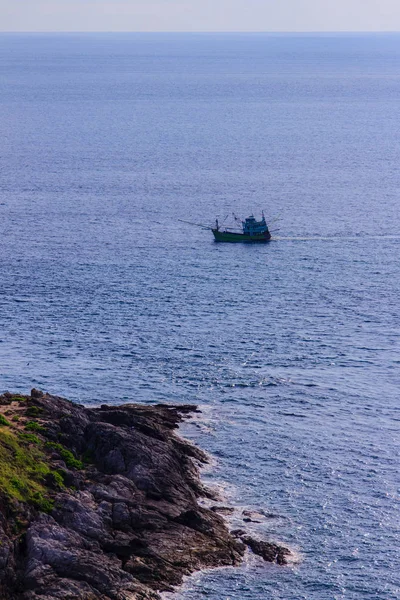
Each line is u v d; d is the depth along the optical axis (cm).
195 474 11294
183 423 12850
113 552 9331
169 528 9862
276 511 10600
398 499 10881
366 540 10069
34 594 8450
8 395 12362
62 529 9275
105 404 13375
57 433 11250
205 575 9312
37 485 9925
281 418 13062
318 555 9781
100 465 10956
